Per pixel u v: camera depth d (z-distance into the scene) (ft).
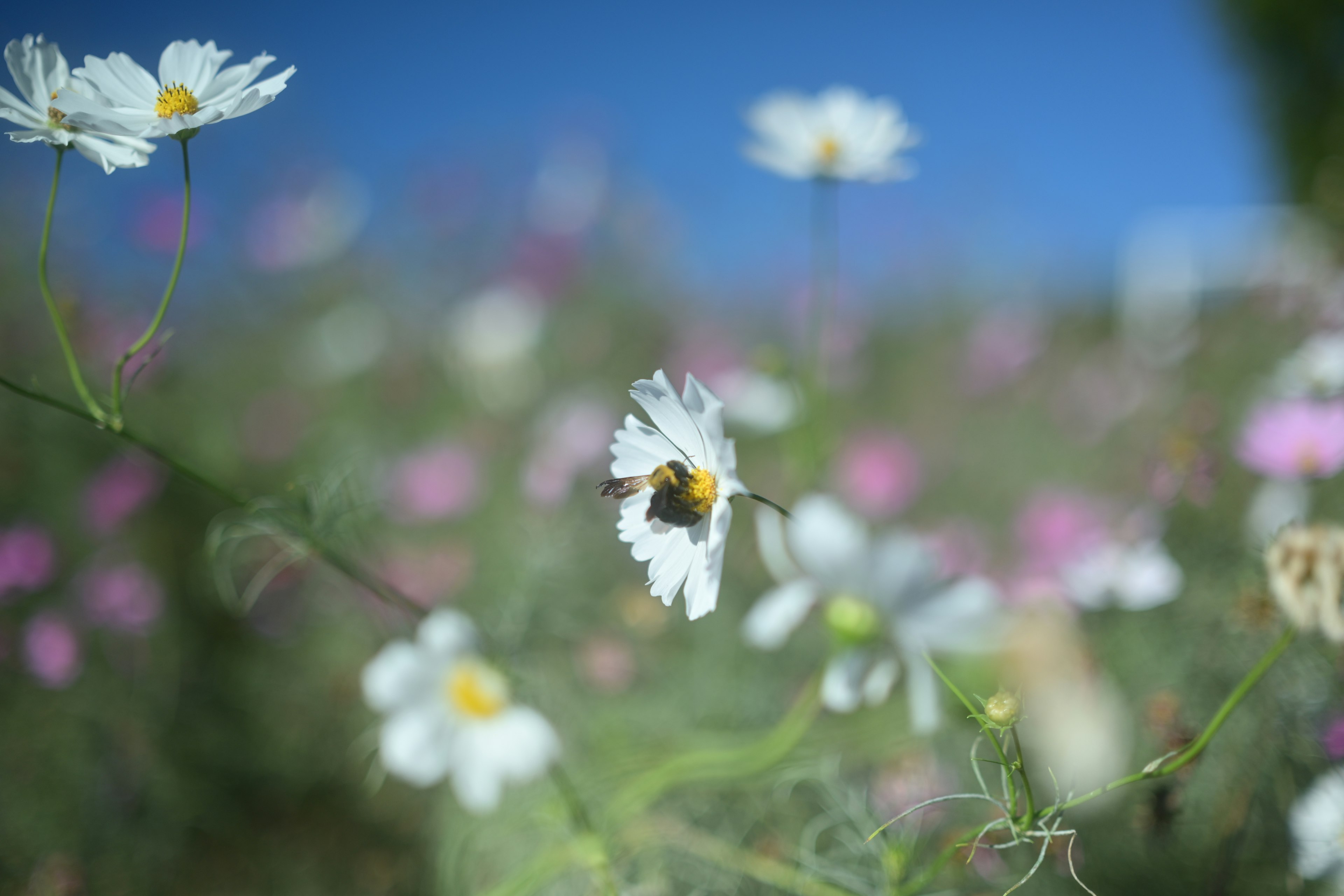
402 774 1.71
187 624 2.58
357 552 1.89
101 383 2.93
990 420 4.17
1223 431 2.82
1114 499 2.94
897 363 4.97
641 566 2.70
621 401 3.93
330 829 2.26
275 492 3.05
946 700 1.75
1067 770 1.57
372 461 3.31
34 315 3.10
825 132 1.94
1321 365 1.95
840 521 1.55
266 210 4.44
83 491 2.76
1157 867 1.62
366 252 4.74
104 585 2.47
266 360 4.24
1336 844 1.48
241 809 2.26
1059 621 1.71
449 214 4.87
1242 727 1.67
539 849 1.86
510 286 4.51
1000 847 1.29
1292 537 1.30
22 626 2.49
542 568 2.23
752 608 2.33
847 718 1.93
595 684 2.20
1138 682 1.79
